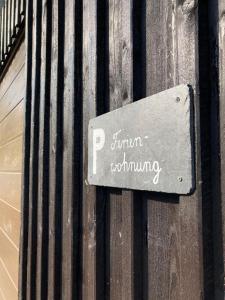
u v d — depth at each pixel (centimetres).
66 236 139
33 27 201
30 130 196
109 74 113
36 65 187
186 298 76
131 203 97
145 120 89
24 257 194
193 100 74
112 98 110
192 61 76
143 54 97
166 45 86
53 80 160
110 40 114
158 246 88
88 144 122
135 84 98
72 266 131
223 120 69
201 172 71
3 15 318
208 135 72
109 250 111
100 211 116
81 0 138
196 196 73
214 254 71
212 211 71
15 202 263
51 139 160
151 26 93
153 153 85
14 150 274
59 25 155
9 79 311
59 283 146
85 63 130
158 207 89
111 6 115
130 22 101
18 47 271
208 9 74
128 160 96
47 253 160
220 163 70
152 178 86
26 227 195
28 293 179
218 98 71
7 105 317
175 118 78
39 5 189
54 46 161
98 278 114
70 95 140
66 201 141
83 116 130
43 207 163
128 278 98
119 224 105
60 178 149
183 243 77
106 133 109
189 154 74
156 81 90
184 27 79
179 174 76
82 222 128
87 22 130
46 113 167
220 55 70
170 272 83
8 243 284
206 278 71
